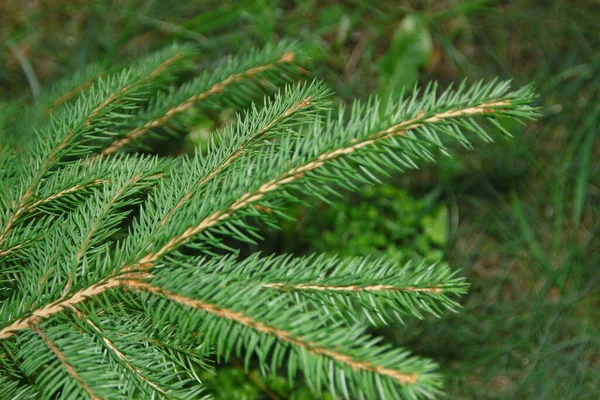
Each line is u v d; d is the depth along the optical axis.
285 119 0.54
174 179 0.53
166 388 0.50
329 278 0.49
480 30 1.18
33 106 0.70
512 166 1.10
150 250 0.49
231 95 0.63
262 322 0.46
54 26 1.19
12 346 0.50
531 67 1.16
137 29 1.18
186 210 0.51
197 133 0.98
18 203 0.54
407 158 0.49
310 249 1.05
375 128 0.49
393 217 1.08
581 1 1.17
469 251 1.08
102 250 0.52
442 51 1.17
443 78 1.16
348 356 0.44
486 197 1.10
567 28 1.15
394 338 1.02
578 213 1.05
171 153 0.99
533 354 1.03
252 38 1.17
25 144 0.62
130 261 0.49
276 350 0.45
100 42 1.17
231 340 0.46
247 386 0.93
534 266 1.08
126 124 0.62
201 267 0.49
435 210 1.07
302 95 0.54
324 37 1.19
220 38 1.15
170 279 0.48
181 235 0.49
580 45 1.14
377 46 1.19
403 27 1.13
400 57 1.12
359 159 0.49
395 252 1.04
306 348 0.45
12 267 0.54
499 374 1.03
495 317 1.04
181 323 0.47
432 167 1.10
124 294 0.50
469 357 1.03
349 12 1.19
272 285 0.49
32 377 0.57
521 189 1.10
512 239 1.08
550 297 1.08
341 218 1.05
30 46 1.18
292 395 0.93
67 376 0.47
